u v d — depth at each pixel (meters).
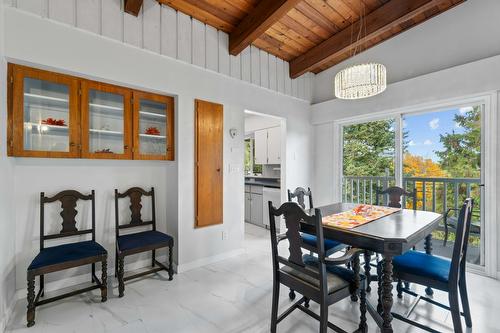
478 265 2.64
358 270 1.56
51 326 1.74
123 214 2.63
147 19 2.48
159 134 2.73
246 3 2.62
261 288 2.33
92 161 2.45
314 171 4.40
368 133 3.72
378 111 3.40
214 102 3.00
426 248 2.16
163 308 1.99
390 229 1.67
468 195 2.77
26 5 1.86
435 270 1.60
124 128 2.46
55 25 1.99
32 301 1.75
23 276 2.08
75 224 2.26
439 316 1.88
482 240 2.63
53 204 2.23
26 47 1.86
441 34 2.88
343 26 3.15
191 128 2.80
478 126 2.68
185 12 2.73
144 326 1.76
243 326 1.77
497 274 2.49
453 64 2.78
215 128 3.01
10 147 1.87
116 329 1.72
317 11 2.86
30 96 2.00
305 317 1.87
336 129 4.05
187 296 2.18
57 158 2.17
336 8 2.81
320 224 1.38
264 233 4.25
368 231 1.62
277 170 5.25
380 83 2.27
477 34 2.61
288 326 1.76
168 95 2.71
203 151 2.90
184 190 2.75
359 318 1.86
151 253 2.82
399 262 1.72
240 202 3.27
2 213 1.73
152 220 2.70
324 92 4.23
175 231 2.75
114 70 2.27
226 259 3.08
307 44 3.52
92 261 2.01
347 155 4.02
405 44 3.20
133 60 2.38
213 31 2.99
